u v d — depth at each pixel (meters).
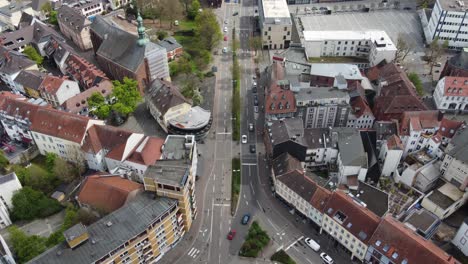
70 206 126.06
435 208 127.62
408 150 147.88
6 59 189.00
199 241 124.38
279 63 184.25
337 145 143.38
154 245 113.38
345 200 117.75
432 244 108.06
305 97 159.00
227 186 143.25
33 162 151.25
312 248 121.44
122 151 137.50
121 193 120.38
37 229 124.75
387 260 107.19
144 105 181.62
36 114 148.00
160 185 112.44
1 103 156.25
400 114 159.50
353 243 115.12
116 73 190.38
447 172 135.12
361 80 181.62
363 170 134.62
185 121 162.25
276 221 130.38
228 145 161.12
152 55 179.12
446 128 146.25
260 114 177.88
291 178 129.62
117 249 102.81
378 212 123.94
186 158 129.62
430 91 191.12
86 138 141.50
